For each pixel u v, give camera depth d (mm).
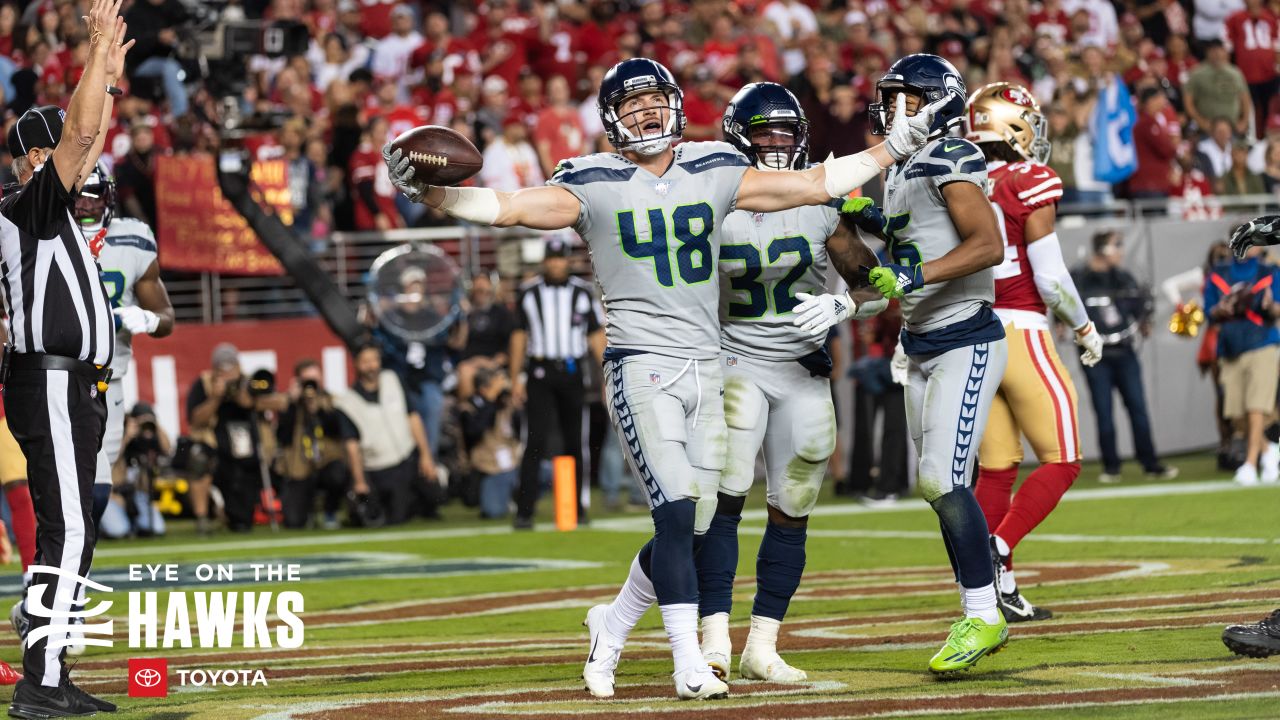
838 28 42750
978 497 14648
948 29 43094
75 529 11109
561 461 26281
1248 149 37594
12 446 14344
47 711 10844
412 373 29938
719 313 11969
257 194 30141
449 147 10703
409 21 38938
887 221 12312
